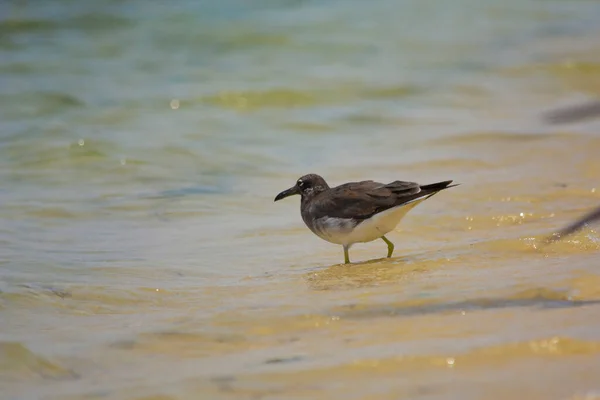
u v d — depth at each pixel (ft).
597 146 59.36
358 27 104.01
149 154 61.46
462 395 24.73
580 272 35.78
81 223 48.16
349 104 76.33
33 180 56.24
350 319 31.96
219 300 35.65
